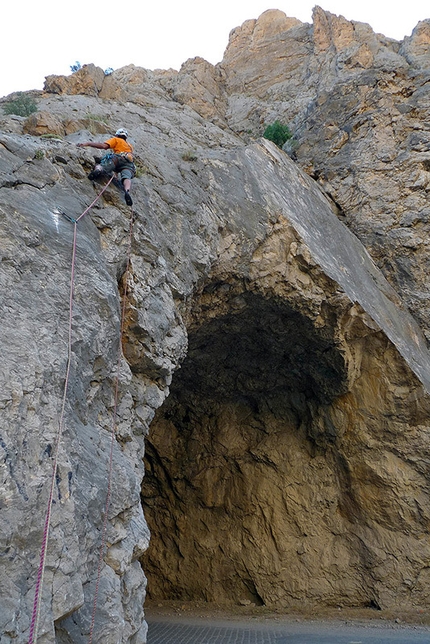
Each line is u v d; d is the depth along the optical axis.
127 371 8.21
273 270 13.13
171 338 10.00
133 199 9.66
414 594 14.51
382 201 18.31
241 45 28.03
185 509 16.98
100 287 7.46
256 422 16.83
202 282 11.97
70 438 6.04
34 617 4.77
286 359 15.40
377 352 14.70
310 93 23.91
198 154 13.64
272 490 16.17
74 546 5.48
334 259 14.76
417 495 14.70
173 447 17.30
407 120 19.30
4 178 7.16
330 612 14.62
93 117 14.91
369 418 15.02
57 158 8.49
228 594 16.05
